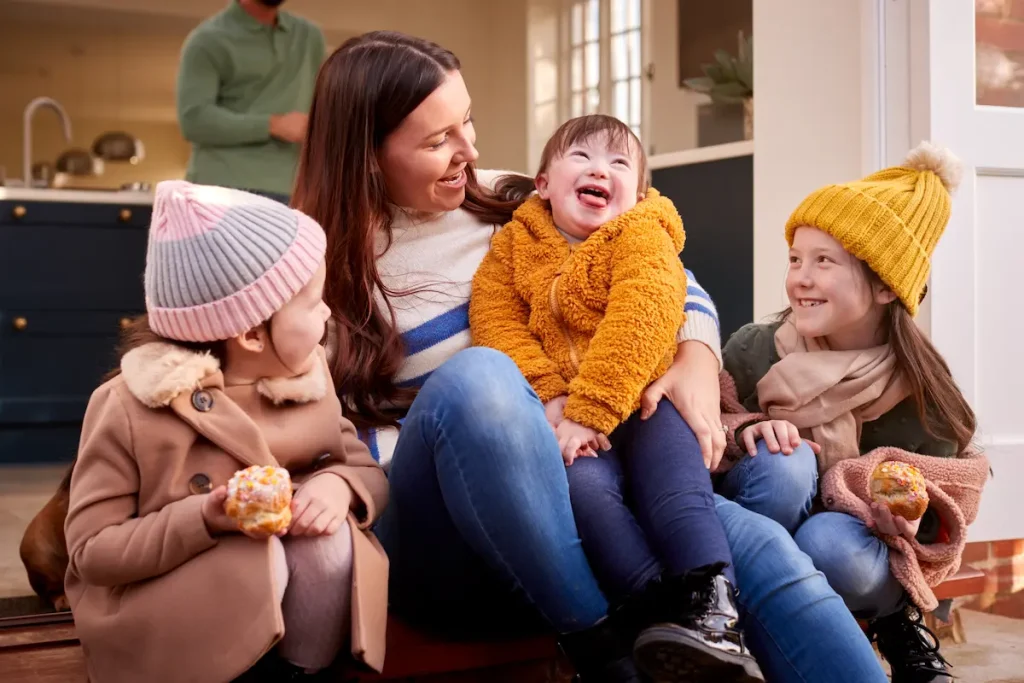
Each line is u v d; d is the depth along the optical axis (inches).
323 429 47.9
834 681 47.3
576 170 60.0
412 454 48.8
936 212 61.1
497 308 59.9
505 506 46.5
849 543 55.2
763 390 62.4
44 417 165.8
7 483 145.8
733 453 60.8
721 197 115.0
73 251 166.7
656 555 49.8
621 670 47.0
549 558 47.4
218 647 41.5
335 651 45.4
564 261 59.2
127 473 43.8
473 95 270.5
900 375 59.9
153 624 42.2
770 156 101.7
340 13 264.8
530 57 245.0
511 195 67.4
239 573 41.7
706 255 117.2
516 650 54.9
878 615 58.2
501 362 48.0
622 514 50.4
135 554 41.9
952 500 57.1
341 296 57.8
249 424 44.4
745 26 172.7
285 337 45.4
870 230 59.0
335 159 58.2
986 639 82.6
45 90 383.9
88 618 44.2
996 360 87.4
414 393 59.4
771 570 48.9
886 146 87.0
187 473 44.1
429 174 58.6
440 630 55.8
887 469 55.4
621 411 51.9
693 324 57.3
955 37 85.0
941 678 58.9
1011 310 87.7
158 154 417.1
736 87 127.6
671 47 193.6
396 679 54.4
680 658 44.0
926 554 56.5
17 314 164.6
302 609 43.9
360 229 57.7
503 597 53.6
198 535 41.4
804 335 61.6
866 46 87.1
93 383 168.2
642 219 58.2
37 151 398.9
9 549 97.8
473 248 63.2
